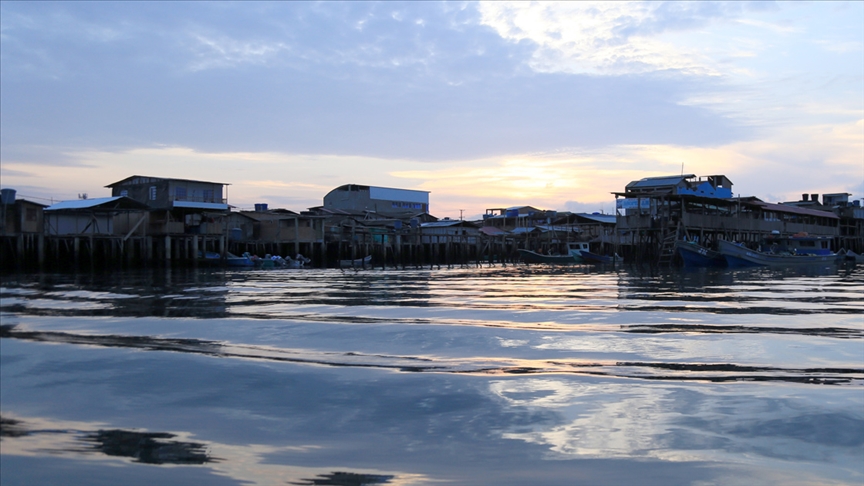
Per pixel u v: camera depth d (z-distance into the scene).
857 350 12.01
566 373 10.12
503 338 13.34
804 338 13.42
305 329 14.69
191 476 6.71
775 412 8.02
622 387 9.20
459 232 80.94
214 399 9.09
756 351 11.96
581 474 6.48
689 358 11.33
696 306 20.33
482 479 6.42
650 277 39.75
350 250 69.25
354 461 6.93
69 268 46.81
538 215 94.69
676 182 61.31
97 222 48.78
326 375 10.07
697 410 8.16
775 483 6.24
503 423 7.86
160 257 53.22
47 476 6.80
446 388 9.28
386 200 91.94
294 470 6.76
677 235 50.06
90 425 8.26
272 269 54.28
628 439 7.31
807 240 65.50
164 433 7.92
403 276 43.53
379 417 8.19
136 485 6.54
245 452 7.27
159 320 16.66
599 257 72.19
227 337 13.77
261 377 10.04
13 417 8.59
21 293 25.64
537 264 73.25
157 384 9.84
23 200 42.44
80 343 13.08
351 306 20.78
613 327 15.15
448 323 15.87
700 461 6.72
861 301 22.02
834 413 7.92
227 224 58.06
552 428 7.68
